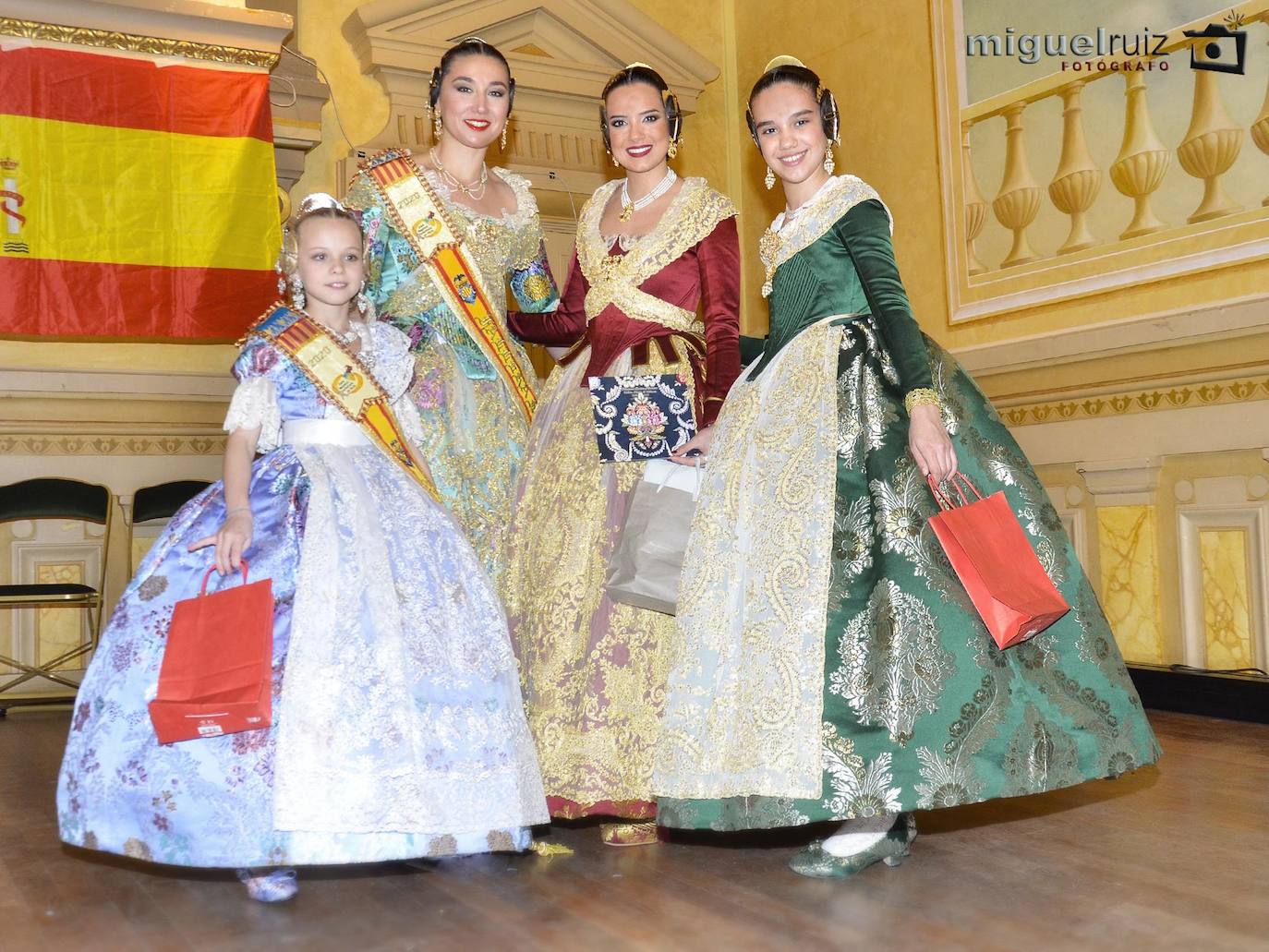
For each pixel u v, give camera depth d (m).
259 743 2.11
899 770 2.10
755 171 6.79
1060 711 2.23
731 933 1.92
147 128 5.19
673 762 2.31
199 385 5.45
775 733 2.18
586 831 2.73
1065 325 4.88
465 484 2.90
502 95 3.04
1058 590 2.32
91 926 2.04
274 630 2.20
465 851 2.19
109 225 5.12
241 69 5.36
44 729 4.51
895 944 1.84
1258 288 4.20
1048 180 4.95
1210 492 4.41
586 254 2.96
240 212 5.32
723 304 2.80
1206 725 4.11
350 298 2.64
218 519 2.38
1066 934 1.87
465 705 2.28
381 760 2.13
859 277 2.45
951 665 2.16
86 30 5.10
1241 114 4.23
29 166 4.99
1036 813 2.81
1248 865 2.29
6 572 5.21
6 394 5.11
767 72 2.64
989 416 2.45
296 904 2.16
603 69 6.31
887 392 2.39
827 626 2.21
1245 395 4.25
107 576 5.35
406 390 2.75
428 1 5.78
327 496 2.37
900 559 2.22
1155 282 4.52
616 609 2.64
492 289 3.05
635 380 2.72
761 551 2.35
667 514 2.54
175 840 2.10
